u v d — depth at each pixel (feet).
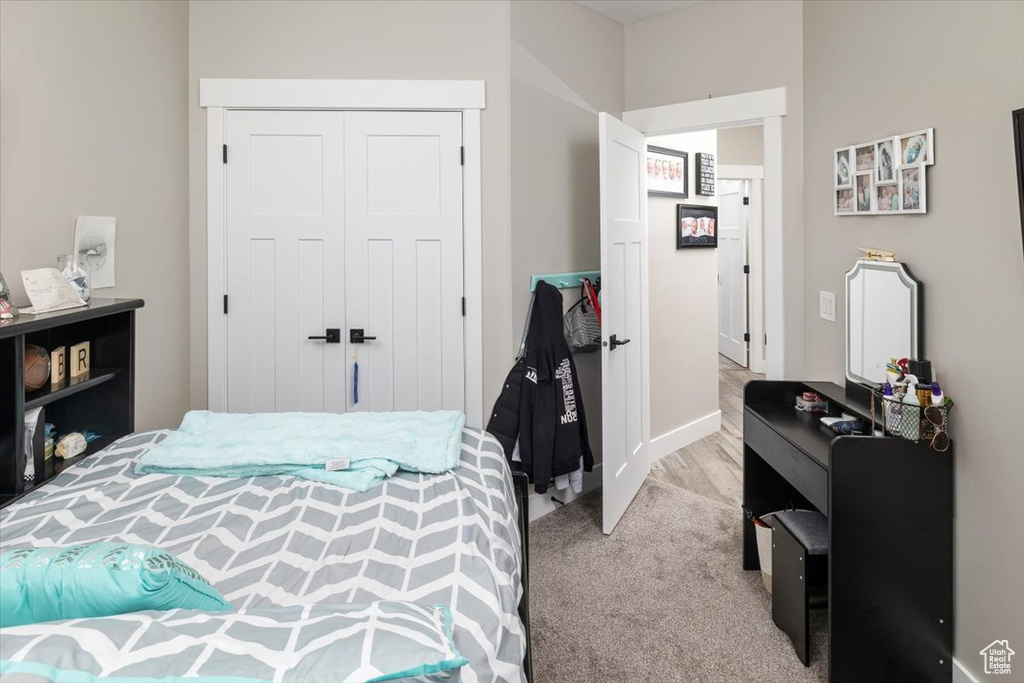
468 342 9.93
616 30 11.78
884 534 6.20
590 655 6.95
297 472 5.25
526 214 10.14
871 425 7.18
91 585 2.84
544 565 9.02
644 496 11.58
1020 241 5.28
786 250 9.96
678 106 11.18
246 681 2.33
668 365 14.10
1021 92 5.22
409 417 6.48
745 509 8.86
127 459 5.64
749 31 10.28
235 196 9.67
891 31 7.20
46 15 6.63
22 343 4.95
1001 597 5.60
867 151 7.72
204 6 9.49
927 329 6.61
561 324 10.08
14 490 4.93
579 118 11.14
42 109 6.59
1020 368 5.31
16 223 6.27
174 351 9.23
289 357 9.84
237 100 9.52
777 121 9.97
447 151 9.80
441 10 9.71
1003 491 5.54
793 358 9.94
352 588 3.58
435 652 2.62
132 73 8.16
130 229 8.16
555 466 9.82
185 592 3.04
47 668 2.27
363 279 9.84
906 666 6.29
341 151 9.73
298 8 9.59
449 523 4.40
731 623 7.56
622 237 10.34
